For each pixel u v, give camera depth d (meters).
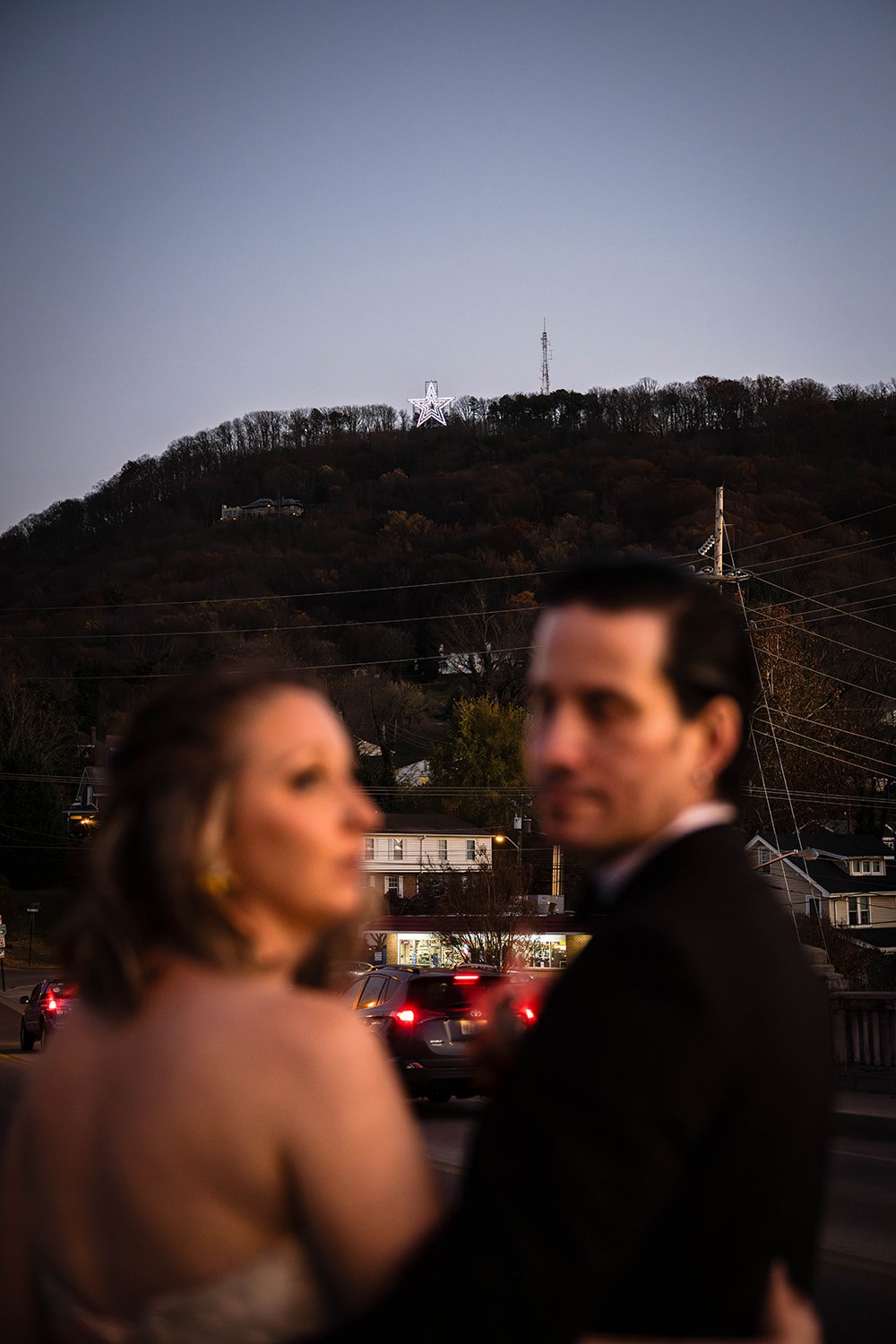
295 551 122.44
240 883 1.34
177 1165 1.22
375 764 77.56
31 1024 24.22
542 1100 1.18
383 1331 1.14
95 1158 1.27
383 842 64.88
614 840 1.36
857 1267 6.86
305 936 1.39
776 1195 1.20
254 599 103.12
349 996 15.20
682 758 1.35
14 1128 1.43
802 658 52.41
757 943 1.26
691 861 1.31
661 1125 1.15
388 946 50.00
